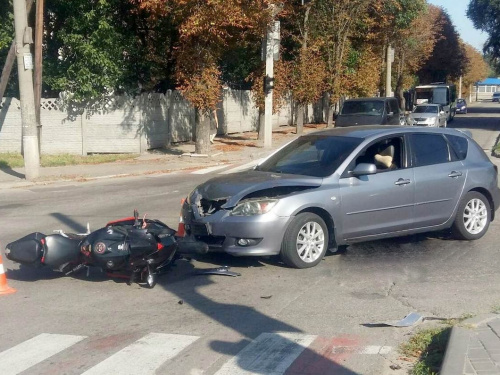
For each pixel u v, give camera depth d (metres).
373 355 5.90
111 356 5.95
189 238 8.66
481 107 94.69
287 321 6.85
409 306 7.28
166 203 14.20
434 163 9.86
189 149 25.86
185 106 28.12
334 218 8.89
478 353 5.48
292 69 33.56
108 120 24.22
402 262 9.15
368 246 10.03
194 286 8.19
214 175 19.34
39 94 21.88
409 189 9.47
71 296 7.86
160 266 8.29
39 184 17.97
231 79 36.06
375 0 39.03
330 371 5.56
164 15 21.36
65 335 6.52
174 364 5.74
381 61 51.31
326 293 7.80
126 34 24.19
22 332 6.63
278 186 8.69
